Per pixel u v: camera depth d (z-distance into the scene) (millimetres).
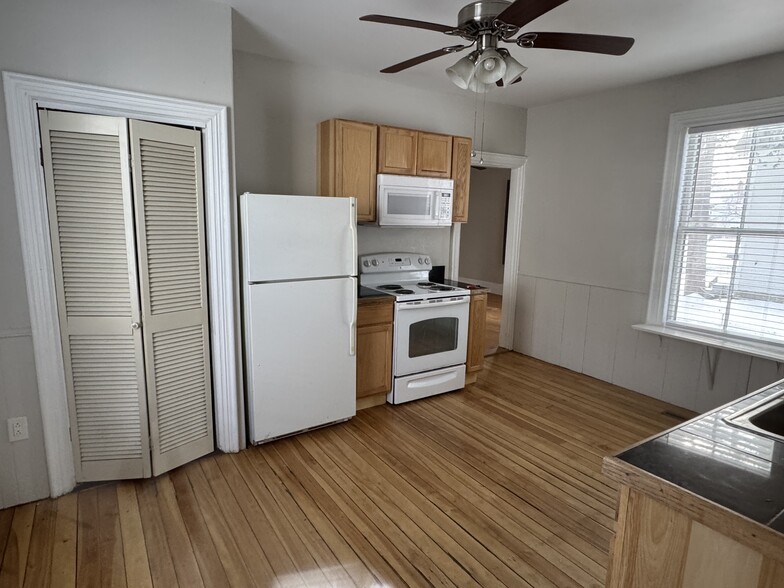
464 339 3811
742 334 3252
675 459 1079
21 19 1967
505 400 3682
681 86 3449
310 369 2934
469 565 1930
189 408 2604
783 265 3031
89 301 2246
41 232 2111
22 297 2121
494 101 4367
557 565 1938
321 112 3516
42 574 1831
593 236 4137
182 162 2393
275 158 3365
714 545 916
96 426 2361
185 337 2533
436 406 3541
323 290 2902
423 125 4031
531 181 4684
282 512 2240
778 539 792
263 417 2795
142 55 2240
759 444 1170
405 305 3385
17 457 2205
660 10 2357
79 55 2098
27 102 2006
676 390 3625
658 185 3639
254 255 2623
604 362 4125
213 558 1937
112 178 2191
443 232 4375
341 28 2725
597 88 3852
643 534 1040
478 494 2422
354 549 2006
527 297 4820
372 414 3375
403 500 2357
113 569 1866
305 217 2770
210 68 2430
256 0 2367
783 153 2984
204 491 2396
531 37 1939
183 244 2455
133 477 2439
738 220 3238
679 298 3609
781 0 2215
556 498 2402
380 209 3506
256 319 2682
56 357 2227
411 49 3057
